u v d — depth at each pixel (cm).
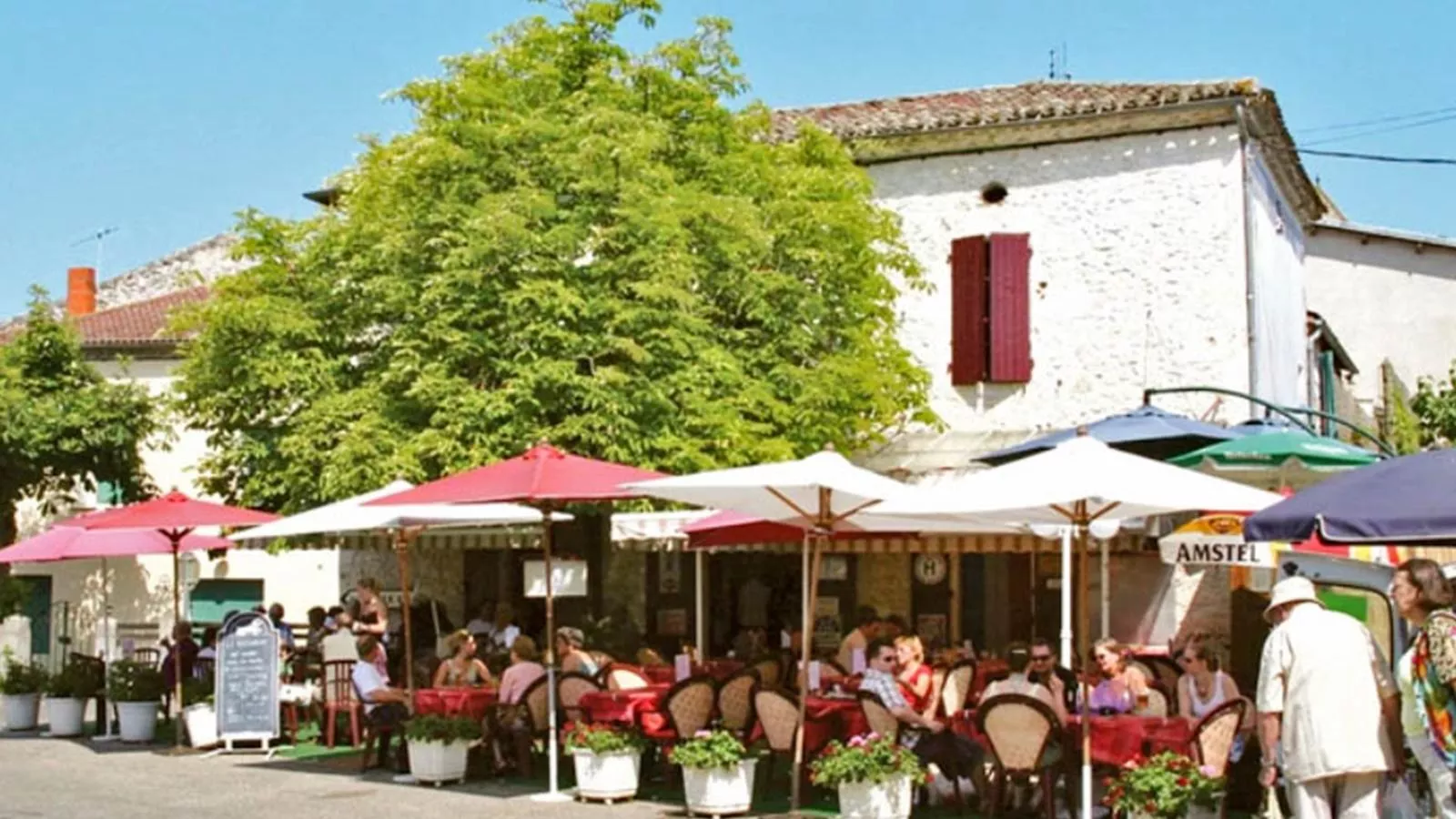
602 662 1617
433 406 1872
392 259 1919
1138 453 1666
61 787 1438
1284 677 835
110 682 1884
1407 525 815
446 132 1931
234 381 2023
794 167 2094
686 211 1894
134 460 2881
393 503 1341
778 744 1340
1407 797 840
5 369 2784
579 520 2298
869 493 1164
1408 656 778
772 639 2277
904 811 1165
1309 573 1297
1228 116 2106
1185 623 1978
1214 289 2106
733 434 1841
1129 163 2164
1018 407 2195
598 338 1833
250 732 1703
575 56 2064
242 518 1745
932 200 2272
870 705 1281
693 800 1247
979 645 2123
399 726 1528
